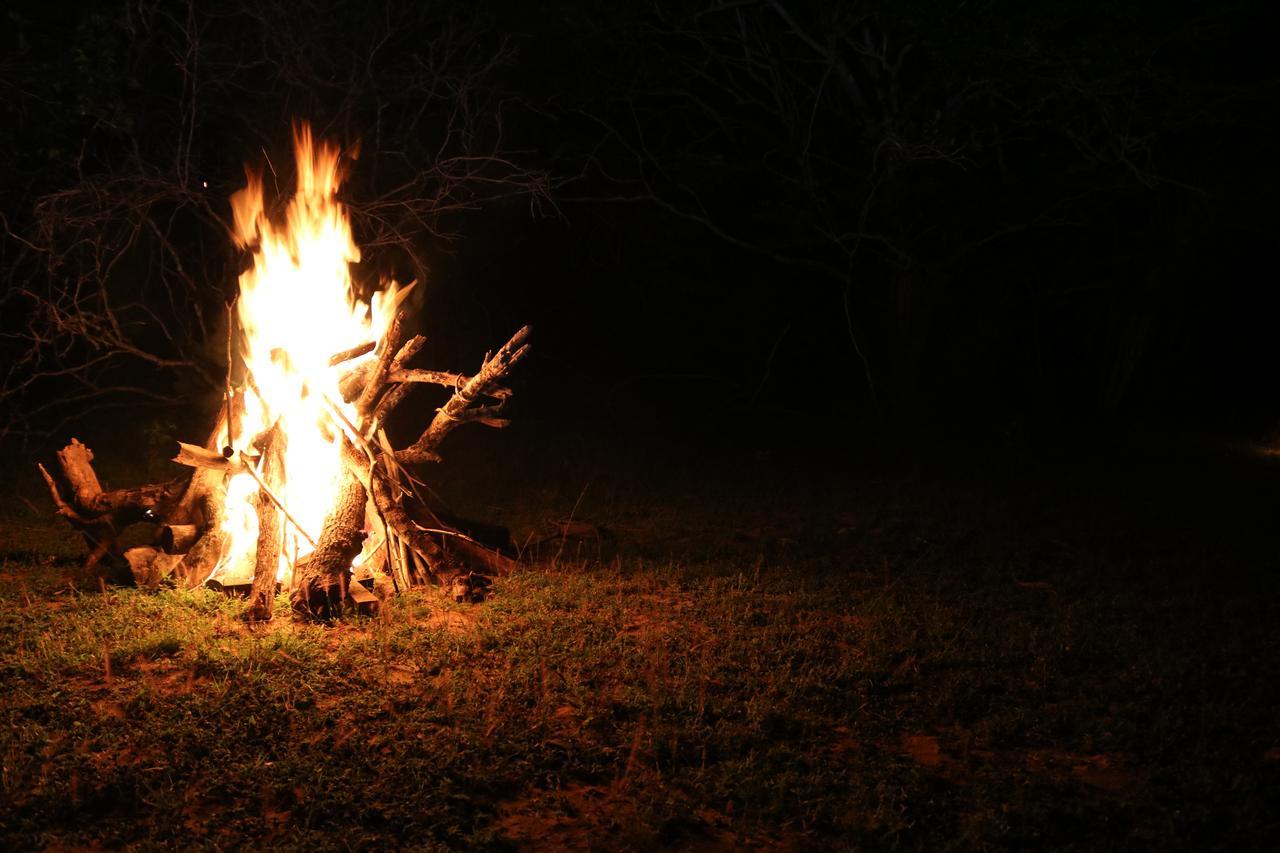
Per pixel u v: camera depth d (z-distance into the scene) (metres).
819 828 4.46
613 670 5.78
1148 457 14.62
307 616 6.27
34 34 11.04
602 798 4.60
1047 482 12.09
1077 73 12.87
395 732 4.95
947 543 8.95
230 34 11.73
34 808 4.25
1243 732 5.25
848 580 7.73
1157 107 13.51
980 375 18.19
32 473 10.16
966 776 4.86
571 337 18.02
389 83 12.03
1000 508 10.48
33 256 11.11
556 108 15.04
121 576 6.85
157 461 10.84
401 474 7.24
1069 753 5.13
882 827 4.43
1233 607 7.27
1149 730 5.27
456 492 10.36
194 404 12.36
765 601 7.12
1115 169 14.38
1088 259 16.58
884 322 16.67
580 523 9.31
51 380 12.66
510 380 16.50
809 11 15.01
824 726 5.30
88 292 11.91
